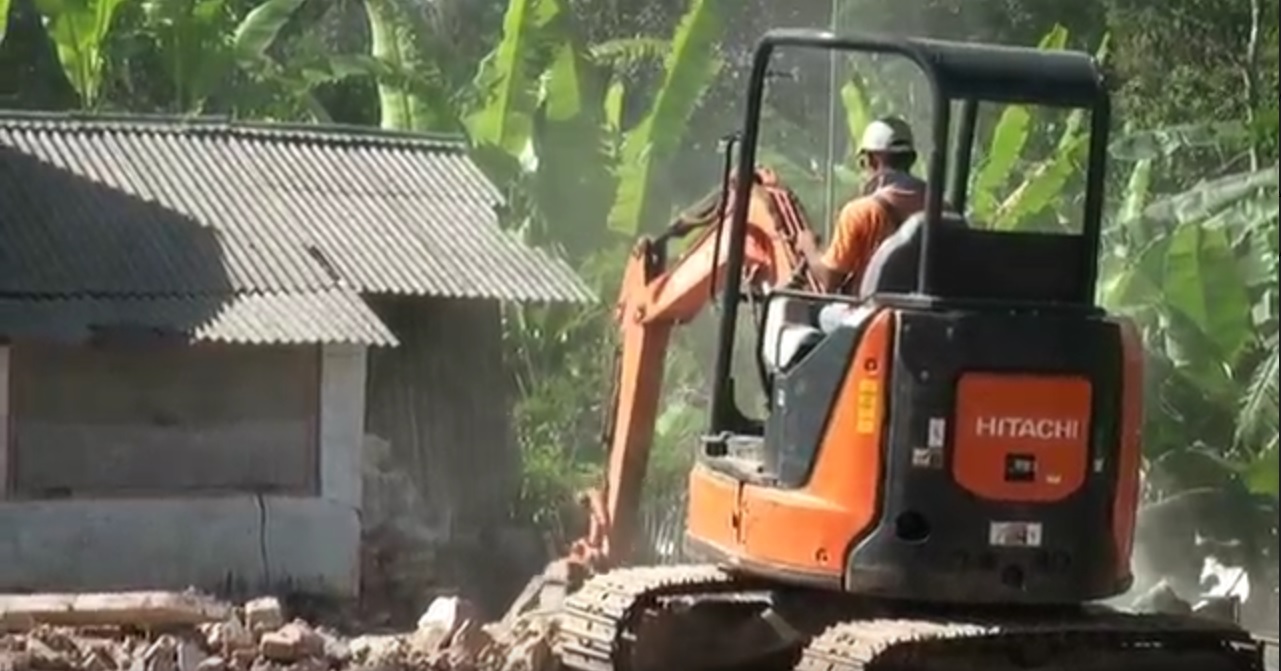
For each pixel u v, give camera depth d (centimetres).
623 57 4453
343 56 4356
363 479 3375
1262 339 4247
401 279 3356
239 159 3612
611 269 3803
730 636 2302
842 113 4378
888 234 2192
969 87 2125
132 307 3189
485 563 3444
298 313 3216
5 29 4375
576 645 2308
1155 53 5741
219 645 2491
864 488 2112
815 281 2214
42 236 3325
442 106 4116
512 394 3672
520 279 3428
